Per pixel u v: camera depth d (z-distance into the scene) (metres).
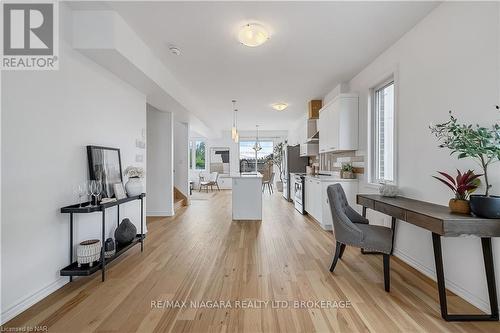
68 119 2.33
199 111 5.88
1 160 1.73
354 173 4.19
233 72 3.95
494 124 1.79
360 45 3.05
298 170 7.39
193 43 3.02
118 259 2.89
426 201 2.45
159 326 1.70
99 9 2.38
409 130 2.71
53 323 1.73
